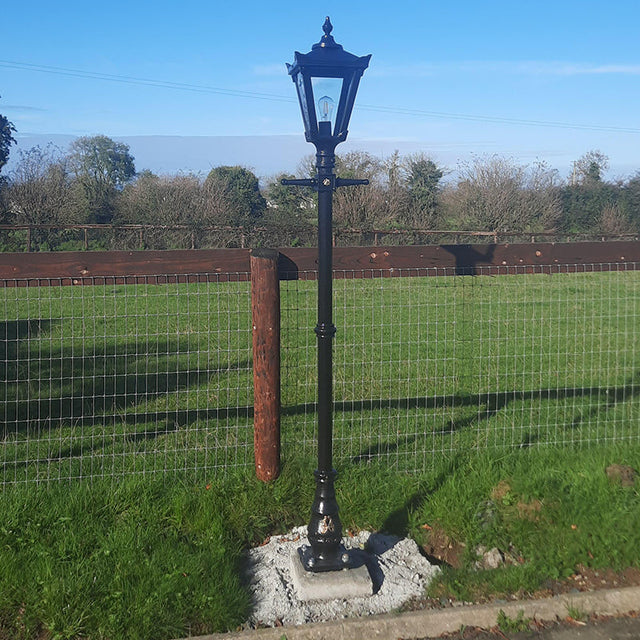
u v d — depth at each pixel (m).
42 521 4.04
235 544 4.01
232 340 9.41
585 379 7.48
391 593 3.59
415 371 7.78
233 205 29.95
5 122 42.09
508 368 7.96
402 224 30.88
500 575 3.68
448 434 5.68
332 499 3.69
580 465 4.75
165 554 3.76
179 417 6.20
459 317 10.91
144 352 8.80
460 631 3.38
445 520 4.20
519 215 31.83
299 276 4.58
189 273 4.51
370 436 5.60
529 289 14.00
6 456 5.29
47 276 4.38
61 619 3.29
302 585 3.55
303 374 7.58
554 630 3.38
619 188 33.31
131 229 25.67
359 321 10.41
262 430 4.50
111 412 6.38
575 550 3.89
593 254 4.95
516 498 4.38
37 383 7.36
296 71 3.49
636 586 3.64
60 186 29.41
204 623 3.37
